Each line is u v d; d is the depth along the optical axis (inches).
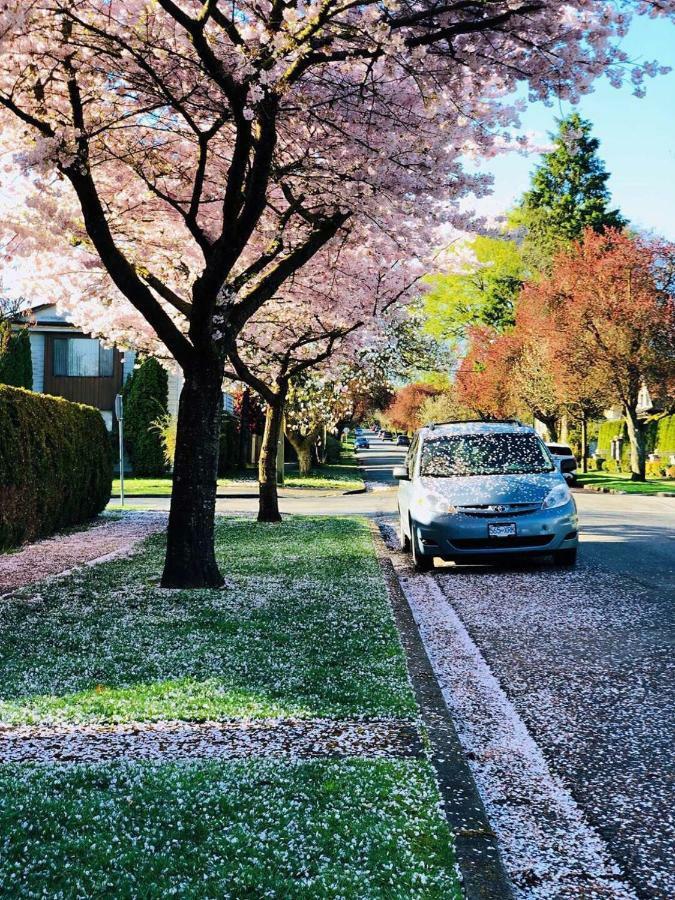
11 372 1466.5
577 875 137.3
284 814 141.9
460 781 164.6
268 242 521.7
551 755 192.7
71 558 524.7
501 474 501.4
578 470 2241.6
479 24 337.4
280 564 474.0
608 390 1670.8
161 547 566.9
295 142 434.0
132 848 128.6
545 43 360.8
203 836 133.9
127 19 365.7
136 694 221.0
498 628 331.3
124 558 504.1
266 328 683.4
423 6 357.7
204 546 404.2
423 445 532.4
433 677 250.1
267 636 293.3
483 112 398.0
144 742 183.8
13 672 245.4
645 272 1604.3
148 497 1210.0
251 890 116.6
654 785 174.4
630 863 141.3
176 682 233.1
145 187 491.5
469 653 292.4
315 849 129.7
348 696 219.5
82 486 757.3
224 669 248.4
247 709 207.6
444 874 123.5
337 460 2787.9
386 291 609.6
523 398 2066.9
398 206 452.1
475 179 440.8
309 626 310.0
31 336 1577.3
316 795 151.3
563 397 1776.6
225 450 1786.4
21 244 481.7
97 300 655.8
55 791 151.8
